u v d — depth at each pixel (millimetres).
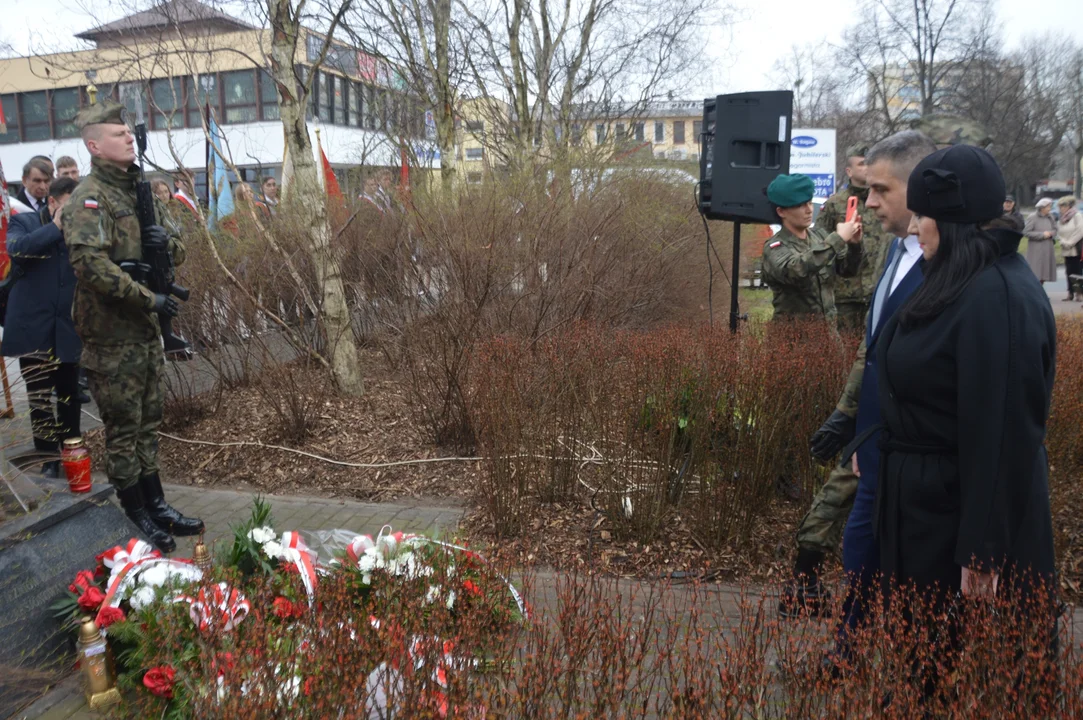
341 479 5668
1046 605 2217
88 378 4500
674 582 4023
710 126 6750
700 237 11547
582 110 15484
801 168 18203
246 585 3287
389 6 10672
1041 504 2338
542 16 13344
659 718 2100
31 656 3238
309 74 6789
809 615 2496
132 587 3236
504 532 4617
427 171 10297
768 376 4379
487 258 6480
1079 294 17375
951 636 2363
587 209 8289
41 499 3678
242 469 5871
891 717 1938
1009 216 2404
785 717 2107
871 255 6156
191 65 8062
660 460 4438
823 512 3404
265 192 10125
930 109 28422
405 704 2039
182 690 2754
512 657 2404
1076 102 43438
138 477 4625
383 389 7203
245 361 7047
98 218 4312
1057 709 1938
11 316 5371
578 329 5359
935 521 2459
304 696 2156
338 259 7527
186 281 6785
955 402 2408
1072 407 4453
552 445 4906
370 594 3152
